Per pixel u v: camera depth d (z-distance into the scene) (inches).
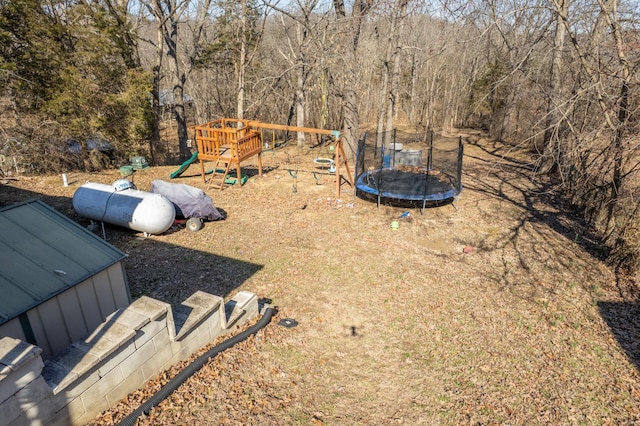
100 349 164.7
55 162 621.3
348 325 282.2
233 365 223.8
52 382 147.3
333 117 1175.6
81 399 159.0
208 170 679.7
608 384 230.7
